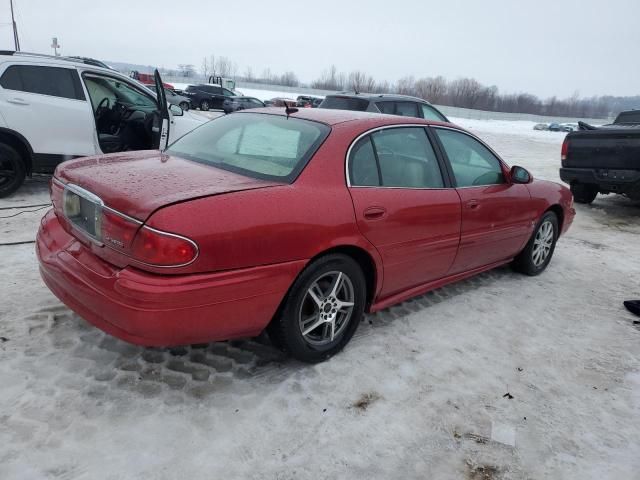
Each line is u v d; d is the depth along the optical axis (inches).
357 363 115.9
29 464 79.4
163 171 105.6
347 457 87.7
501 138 1111.0
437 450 91.5
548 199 179.0
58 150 228.5
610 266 207.9
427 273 135.6
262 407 97.9
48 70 223.8
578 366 124.6
